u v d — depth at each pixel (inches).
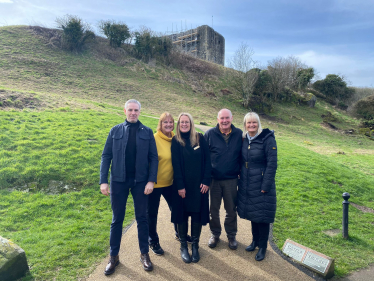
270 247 156.9
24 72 823.1
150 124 506.3
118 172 129.8
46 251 148.3
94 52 1152.2
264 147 140.6
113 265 128.6
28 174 247.8
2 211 198.5
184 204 138.8
